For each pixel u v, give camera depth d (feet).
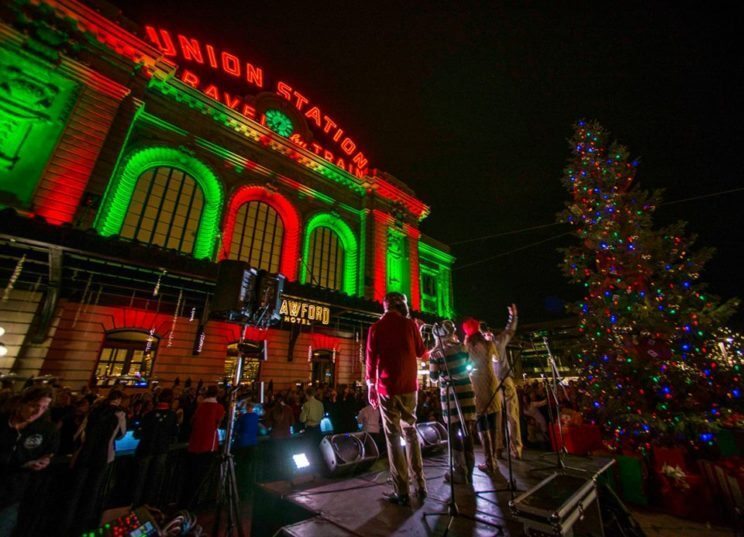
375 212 73.26
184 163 51.11
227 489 13.16
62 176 36.27
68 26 40.86
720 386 21.12
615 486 21.33
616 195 26.71
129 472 21.58
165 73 48.29
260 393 16.37
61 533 17.17
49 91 38.34
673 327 22.21
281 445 27.76
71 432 20.49
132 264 29.91
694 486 18.69
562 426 22.08
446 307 89.35
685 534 16.49
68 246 26.07
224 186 53.57
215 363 45.14
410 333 12.05
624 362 23.26
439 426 19.80
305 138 69.41
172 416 22.66
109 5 44.60
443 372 13.85
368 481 13.29
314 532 8.61
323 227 69.15
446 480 13.15
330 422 34.55
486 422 14.80
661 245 24.38
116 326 39.55
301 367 53.98
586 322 26.18
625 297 23.95
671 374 21.85
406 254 77.41
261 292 16.34
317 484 12.97
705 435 20.26
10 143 35.14
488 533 8.30
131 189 45.50
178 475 23.16
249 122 58.03
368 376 12.09
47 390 14.51
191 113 52.75
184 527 10.39
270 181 60.39
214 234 50.80
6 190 33.37
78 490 18.19
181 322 43.93
